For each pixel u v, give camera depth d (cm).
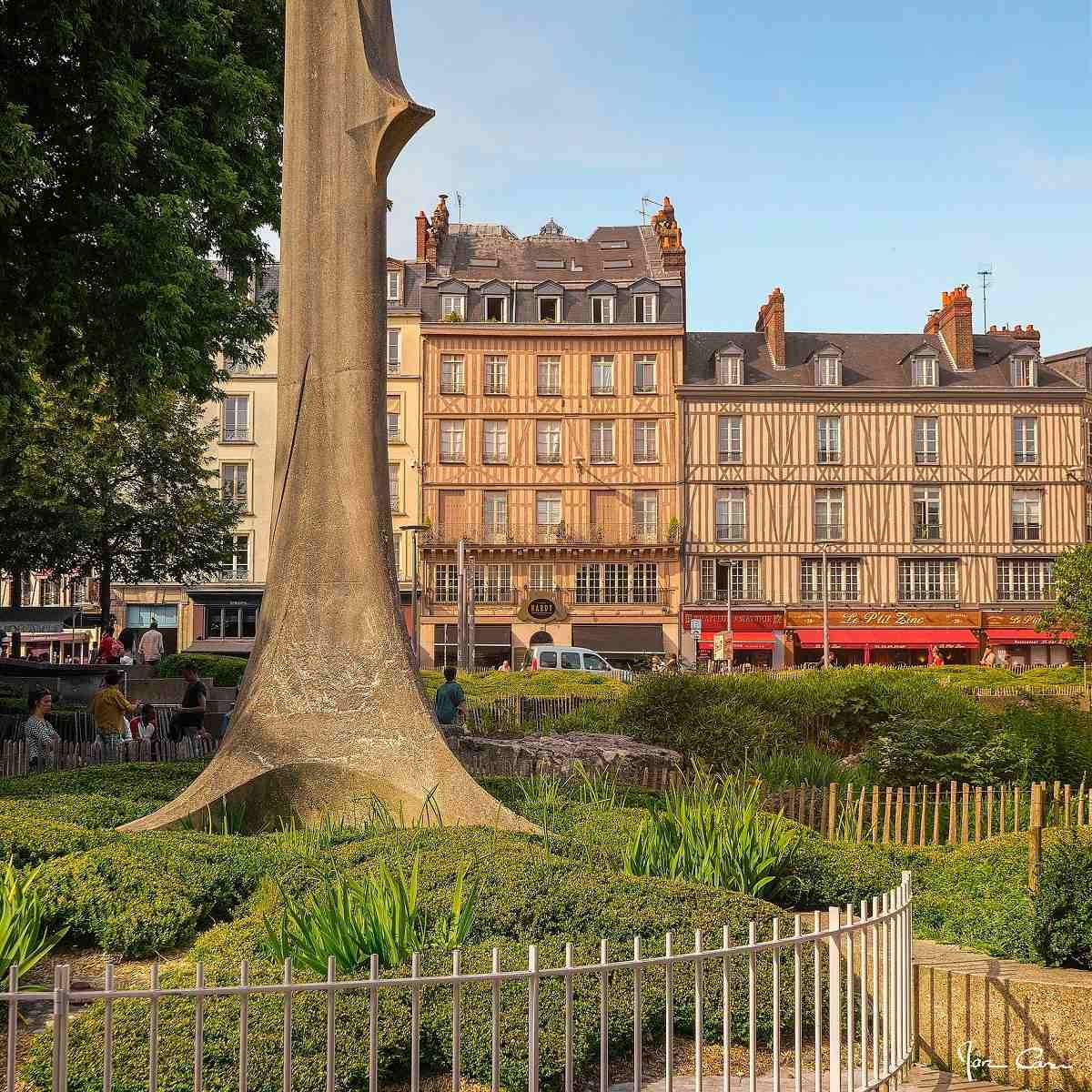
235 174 1769
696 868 720
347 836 797
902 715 1695
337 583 943
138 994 333
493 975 373
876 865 851
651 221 6278
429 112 957
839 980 470
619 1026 496
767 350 5834
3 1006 507
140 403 1945
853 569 5512
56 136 1593
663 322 5619
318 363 970
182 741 1602
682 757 1633
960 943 709
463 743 1445
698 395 5544
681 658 5428
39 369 1872
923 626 5466
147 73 1644
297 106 984
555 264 6038
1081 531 5531
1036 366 5594
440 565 5575
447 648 5538
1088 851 655
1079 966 617
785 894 771
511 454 5591
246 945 547
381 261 978
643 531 5559
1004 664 4734
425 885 623
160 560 3300
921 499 5531
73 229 1630
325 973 486
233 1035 435
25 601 5366
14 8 1488
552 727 1933
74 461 3008
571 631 5522
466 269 5938
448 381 5609
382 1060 445
